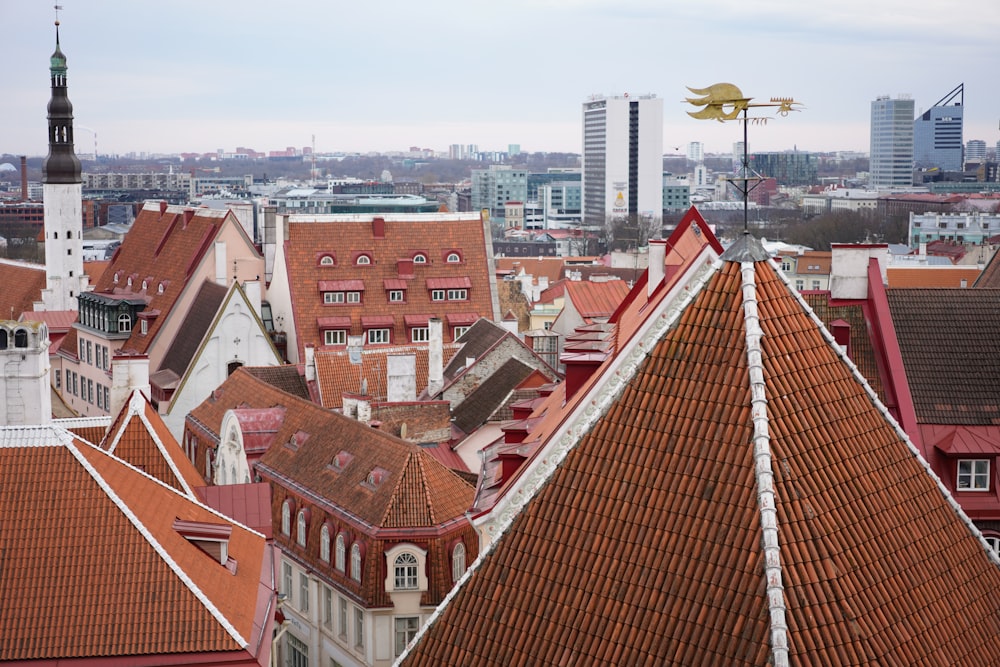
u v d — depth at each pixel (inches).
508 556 1467.8
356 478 3560.5
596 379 2034.9
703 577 1296.8
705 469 1344.7
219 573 2263.8
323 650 3575.3
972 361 2591.0
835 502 1331.2
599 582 1373.0
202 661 2069.4
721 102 1460.4
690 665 1263.5
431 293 6412.4
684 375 1407.5
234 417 4178.2
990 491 2440.9
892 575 1330.0
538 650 1386.6
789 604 1241.4
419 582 3302.2
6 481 2204.7
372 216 6515.8
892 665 1254.9
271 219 6599.4
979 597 1408.7
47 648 2054.6
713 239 2394.2
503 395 4345.5
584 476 1441.9
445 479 3474.4
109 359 6638.8
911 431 2484.0
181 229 6968.5
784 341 1405.0
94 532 2170.3
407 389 4630.9
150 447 2910.9
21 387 2536.9
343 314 6274.6
